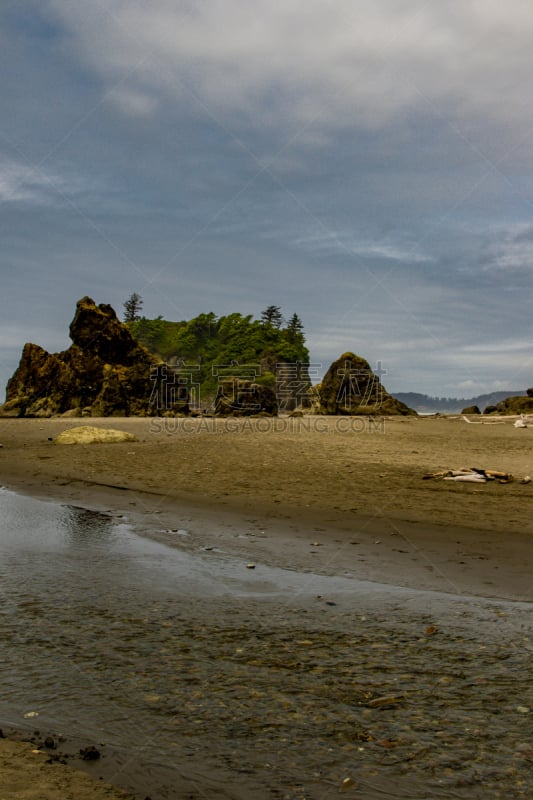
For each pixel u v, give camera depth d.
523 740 3.33
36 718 3.56
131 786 2.90
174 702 3.77
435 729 3.46
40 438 25.86
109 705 3.72
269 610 5.68
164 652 4.57
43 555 7.83
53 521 10.09
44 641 4.76
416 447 23.03
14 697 3.82
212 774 3.02
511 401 67.62
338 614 5.58
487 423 42.59
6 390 61.41
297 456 19.03
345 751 3.23
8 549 8.16
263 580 6.76
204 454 19.39
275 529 9.48
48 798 2.75
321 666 4.34
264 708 3.70
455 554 7.93
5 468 16.62
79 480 14.47
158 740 3.33
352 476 14.91
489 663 4.41
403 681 4.09
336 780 2.98
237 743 3.31
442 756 3.18
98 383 58.59
